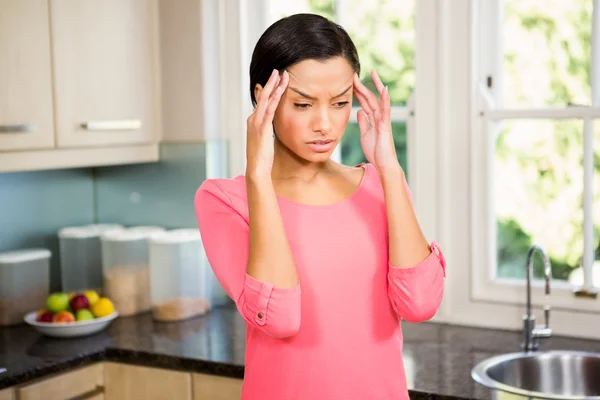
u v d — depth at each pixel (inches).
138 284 116.9
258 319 56.1
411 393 81.8
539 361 92.7
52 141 106.2
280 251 55.9
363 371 58.5
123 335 105.7
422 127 108.0
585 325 99.6
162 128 122.2
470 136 105.0
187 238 112.8
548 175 103.4
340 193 61.0
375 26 113.8
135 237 116.0
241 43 119.1
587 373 92.1
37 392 92.7
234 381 91.4
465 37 104.5
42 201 123.3
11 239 119.4
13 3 101.1
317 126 56.2
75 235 119.9
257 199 56.3
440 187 106.9
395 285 58.4
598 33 98.7
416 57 107.8
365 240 59.4
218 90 119.9
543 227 104.4
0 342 104.4
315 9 117.0
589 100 100.3
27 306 113.7
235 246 58.7
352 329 58.4
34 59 103.9
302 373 58.2
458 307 107.3
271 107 55.9
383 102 59.8
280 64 56.4
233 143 121.0
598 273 100.7
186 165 120.9
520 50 103.7
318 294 58.1
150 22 119.7
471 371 87.2
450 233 107.2
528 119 103.4
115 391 99.9
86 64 110.3
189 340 102.1
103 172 129.2
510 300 103.9
